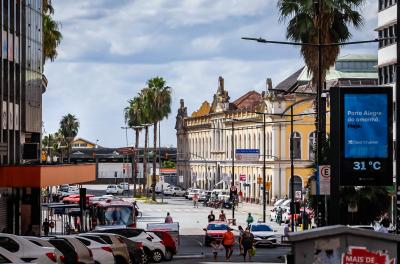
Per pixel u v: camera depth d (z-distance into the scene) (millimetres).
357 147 30141
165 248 49781
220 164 155250
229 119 148375
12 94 59438
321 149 45750
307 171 121062
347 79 118000
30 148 63031
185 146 184500
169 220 67000
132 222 66500
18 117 61312
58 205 68375
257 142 131500
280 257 52312
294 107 121062
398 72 28781
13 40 59625
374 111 30047
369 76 121625
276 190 122125
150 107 136875
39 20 68750
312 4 52781
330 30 53375
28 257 26188
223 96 156125
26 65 63406
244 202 136625
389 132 30203
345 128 30109
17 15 60969
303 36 53781
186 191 155125
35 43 67125
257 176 130875
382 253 17688
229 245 50656
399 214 28719
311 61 53969
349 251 17734
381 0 76688
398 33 29078
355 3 53375
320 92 45750
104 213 66125
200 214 107938
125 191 171750
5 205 58562
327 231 17734
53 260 26828
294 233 17969
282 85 133500
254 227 63656
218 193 125625
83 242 35250
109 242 37438
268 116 124438
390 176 30312
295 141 121500
